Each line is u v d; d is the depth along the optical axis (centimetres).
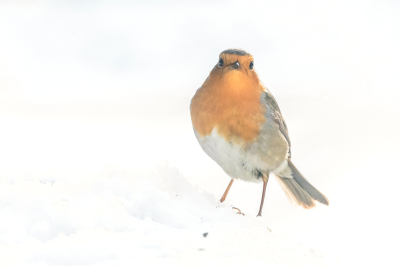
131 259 413
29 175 617
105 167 624
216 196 708
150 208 549
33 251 421
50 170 634
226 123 666
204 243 466
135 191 562
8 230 457
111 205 505
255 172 705
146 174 620
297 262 438
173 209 550
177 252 436
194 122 698
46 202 496
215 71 675
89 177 589
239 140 673
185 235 488
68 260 414
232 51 670
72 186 558
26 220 475
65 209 484
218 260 421
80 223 476
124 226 486
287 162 748
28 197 508
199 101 680
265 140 680
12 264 402
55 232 468
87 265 407
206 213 567
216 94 660
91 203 508
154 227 495
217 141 679
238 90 651
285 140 708
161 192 570
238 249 456
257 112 670
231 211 582
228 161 692
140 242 453
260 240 484
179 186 619
